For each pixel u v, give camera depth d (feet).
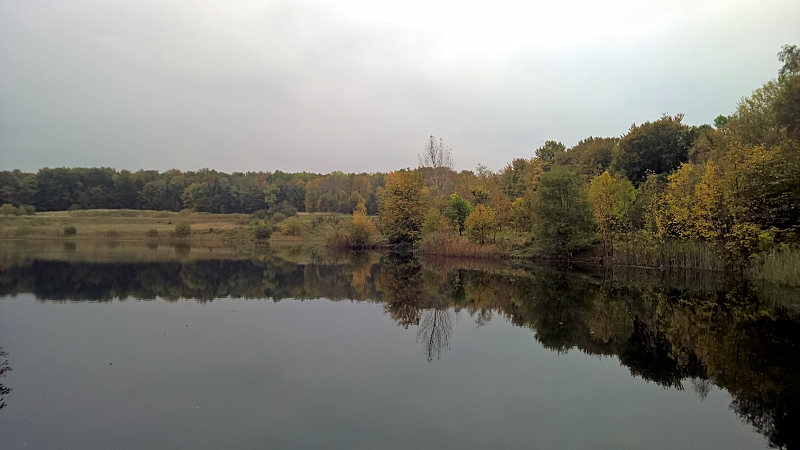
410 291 69.72
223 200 282.36
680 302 58.23
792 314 51.06
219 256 132.67
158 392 27.53
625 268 97.30
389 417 24.26
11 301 56.34
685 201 87.25
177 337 40.19
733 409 25.96
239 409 25.12
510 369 32.55
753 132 93.97
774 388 29.19
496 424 23.57
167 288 69.15
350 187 303.48
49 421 23.63
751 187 72.90
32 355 34.65
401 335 42.01
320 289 71.20
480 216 133.90
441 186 197.06
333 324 46.32
